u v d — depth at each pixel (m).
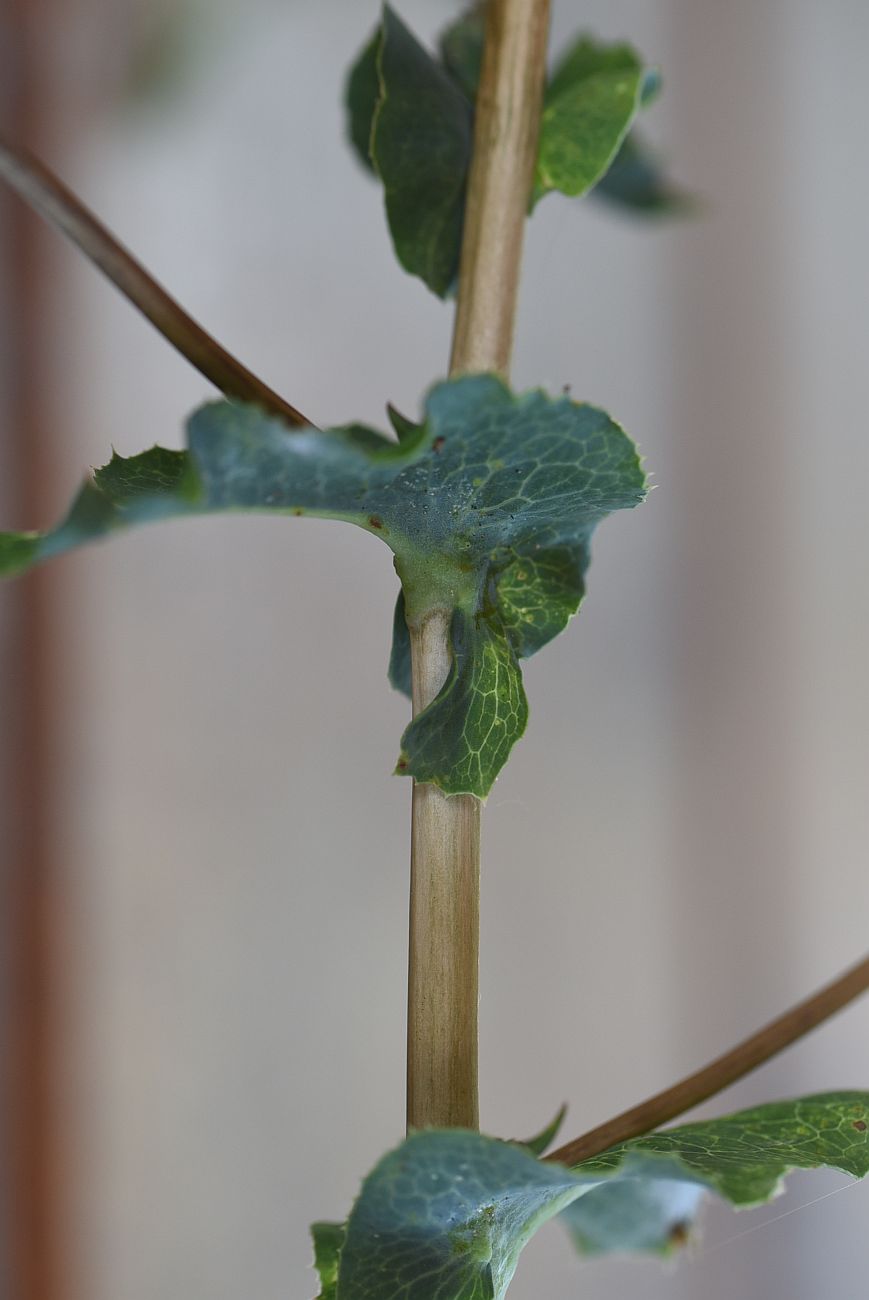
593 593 0.71
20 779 0.66
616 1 0.71
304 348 0.70
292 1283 0.69
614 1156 0.29
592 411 0.27
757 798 0.72
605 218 0.71
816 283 0.73
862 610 0.72
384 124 0.30
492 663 0.29
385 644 0.70
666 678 0.71
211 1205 0.69
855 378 0.73
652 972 0.71
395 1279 0.28
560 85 0.31
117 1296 0.68
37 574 0.67
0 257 0.67
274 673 0.70
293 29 0.69
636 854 0.71
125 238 0.69
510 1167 0.27
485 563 0.29
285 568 0.71
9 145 0.27
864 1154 0.29
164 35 0.67
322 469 0.27
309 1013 0.70
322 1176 0.69
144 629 0.69
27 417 0.67
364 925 0.70
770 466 0.72
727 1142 0.29
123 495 0.29
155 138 0.69
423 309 0.70
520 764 0.70
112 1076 0.68
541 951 0.70
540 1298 0.66
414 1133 0.27
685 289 0.71
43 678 0.67
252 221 0.70
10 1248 0.65
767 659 0.72
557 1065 0.70
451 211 0.31
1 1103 0.65
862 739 0.72
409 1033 0.29
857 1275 0.67
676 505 0.71
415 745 0.28
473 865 0.29
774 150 0.72
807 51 0.72
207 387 0.69
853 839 0.72
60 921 0.67
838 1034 0.72
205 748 0.70
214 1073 0.69
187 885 0.69
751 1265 0.67
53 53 0.67
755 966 0.71
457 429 0.27
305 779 0.70
